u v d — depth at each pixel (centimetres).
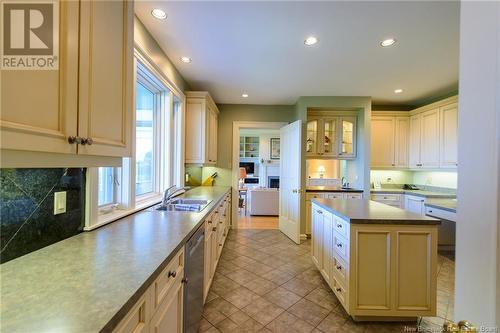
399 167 449
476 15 52
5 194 98
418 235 185
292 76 322
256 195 609
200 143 344
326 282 252
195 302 163
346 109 438
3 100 63
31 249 110
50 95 76
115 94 112
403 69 295
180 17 192
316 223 273
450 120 367
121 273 91
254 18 194
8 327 61
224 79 334
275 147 907
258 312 202
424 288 185
